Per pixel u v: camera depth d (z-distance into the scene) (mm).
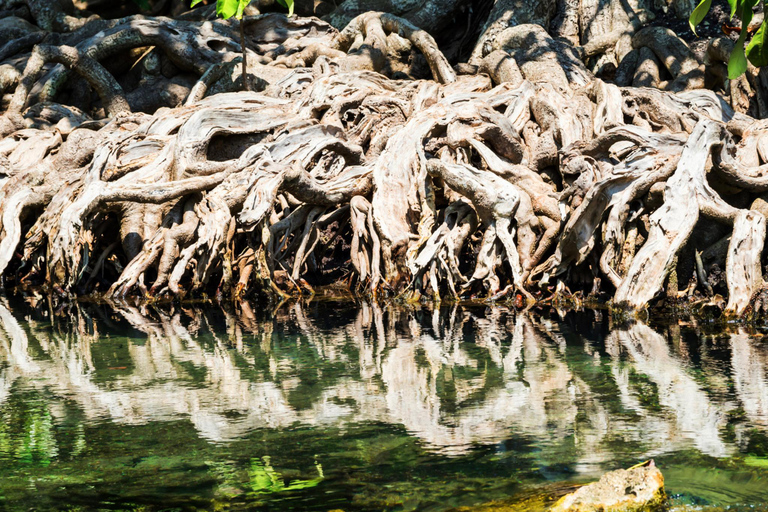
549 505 3729
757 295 8500
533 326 8016
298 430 4805
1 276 12031
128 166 11883
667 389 5422
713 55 13758
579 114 11977
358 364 6387
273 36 17547
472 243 11008
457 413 5035
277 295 10570
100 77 15977
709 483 3900
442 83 14844
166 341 7523
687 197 9281
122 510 3822
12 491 4027
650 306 9109
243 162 11375
